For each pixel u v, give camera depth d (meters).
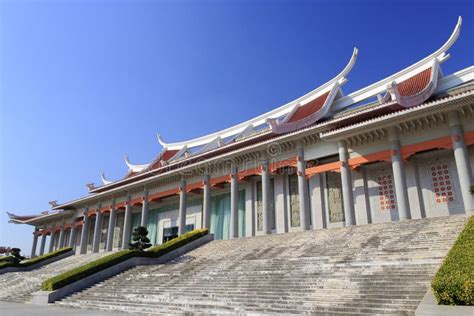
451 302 8.91
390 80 30.08
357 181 27.91
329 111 31.56
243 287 15.08
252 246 23.09
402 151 24.14
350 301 11.46
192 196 40.94
